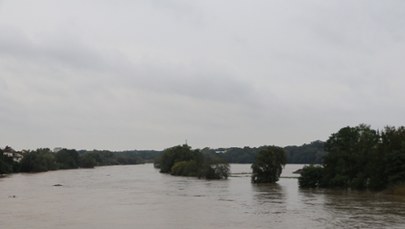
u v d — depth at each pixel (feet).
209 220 204.54
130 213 228.84
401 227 182.50
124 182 511.40
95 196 328.70
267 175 515.09
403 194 337.93
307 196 333.62
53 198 310.65
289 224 192.13
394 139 390.63
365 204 271.69
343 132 460.55
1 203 276.21
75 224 192.65
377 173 381.40
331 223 193.77
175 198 314.76
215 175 592.60
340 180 414.82
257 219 207.31
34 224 192.65
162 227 185.06
